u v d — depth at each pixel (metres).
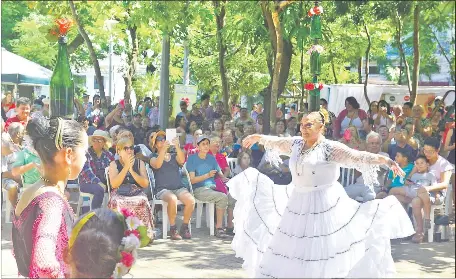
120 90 27.08
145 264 6.70
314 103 11.33
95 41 17.92
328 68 26.02
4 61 18.16
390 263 4.94
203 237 8.34
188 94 16.09
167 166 8.38
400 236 5.01
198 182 8.53
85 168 7.95
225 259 7.08
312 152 5.15
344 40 20.88
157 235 8.21
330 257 5.00
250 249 5.43
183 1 13.06
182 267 6.64
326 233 5.05
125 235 2.46
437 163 8.57
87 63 25.61
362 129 11.42
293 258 5.09
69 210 2.67
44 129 2.72
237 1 14.21
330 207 5.10
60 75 9.20
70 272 2.48
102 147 8.20
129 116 14.35
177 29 13.88
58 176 2.73
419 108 11.87
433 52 22.64
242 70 23.02
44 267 2.42
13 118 8.95
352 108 11.58
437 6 14.82
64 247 2.56
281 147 5.45
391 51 28.16
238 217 5.55
